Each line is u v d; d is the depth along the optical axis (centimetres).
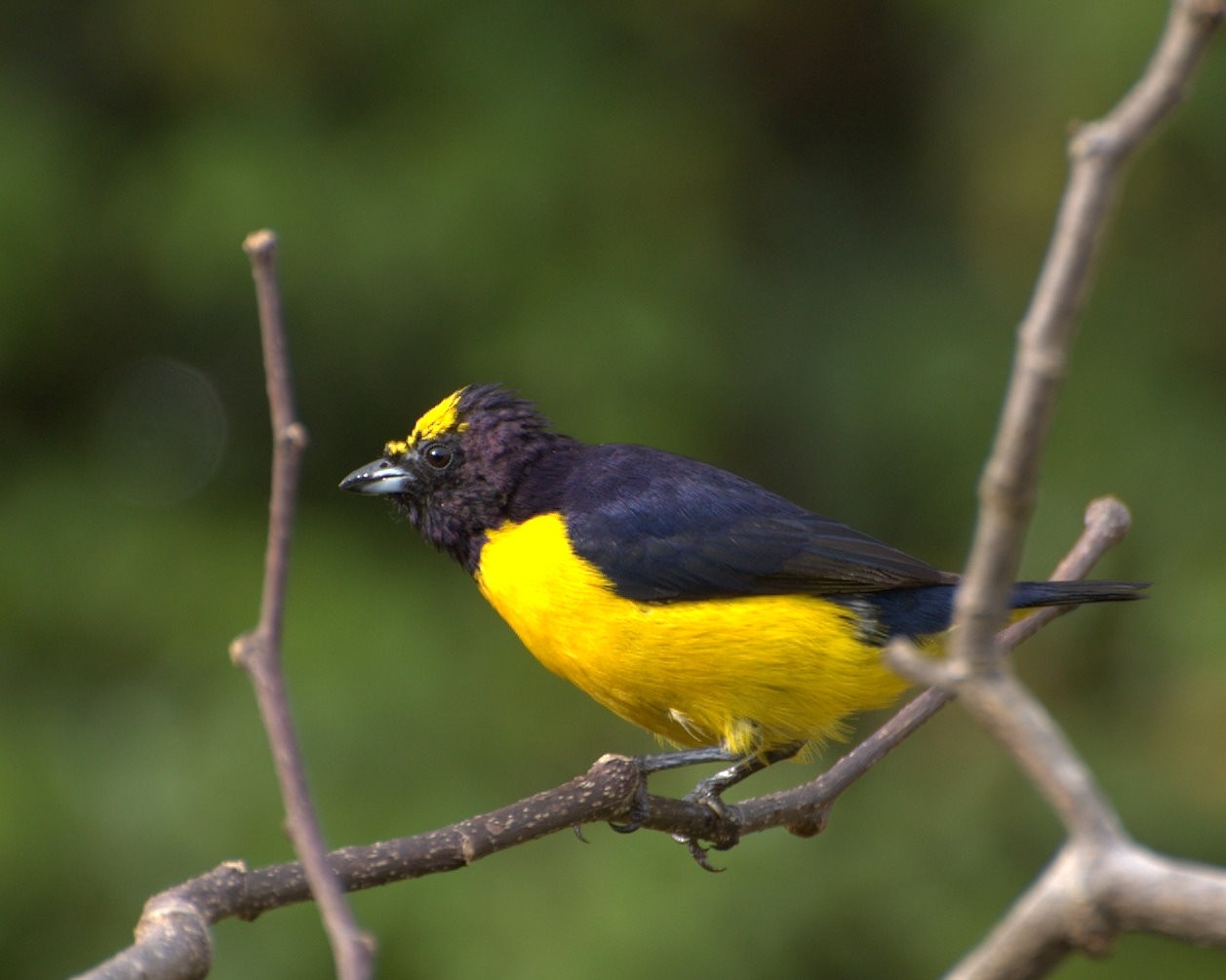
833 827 1262
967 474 1355
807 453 1396
